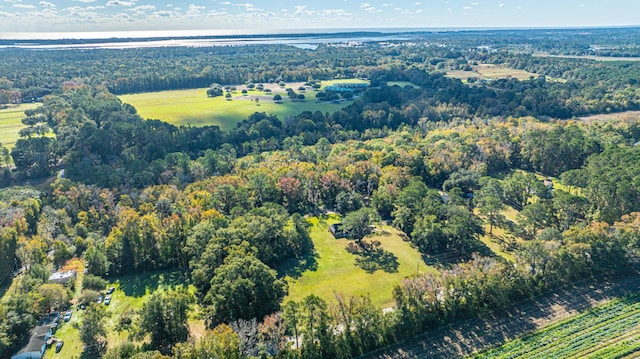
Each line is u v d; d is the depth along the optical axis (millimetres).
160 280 110188
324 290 104562
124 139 199375
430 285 91062
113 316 95500
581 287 101500
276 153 193000
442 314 90812
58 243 117062
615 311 93688
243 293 90125
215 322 90375
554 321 90938
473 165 173750
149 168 169500
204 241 108438
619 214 125188
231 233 110625
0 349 80312
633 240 105625
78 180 161000
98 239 125562
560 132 187500
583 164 172000
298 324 85750
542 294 98750
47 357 83125
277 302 94875
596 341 85375
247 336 80375
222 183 148125
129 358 73938
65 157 180250
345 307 88312
